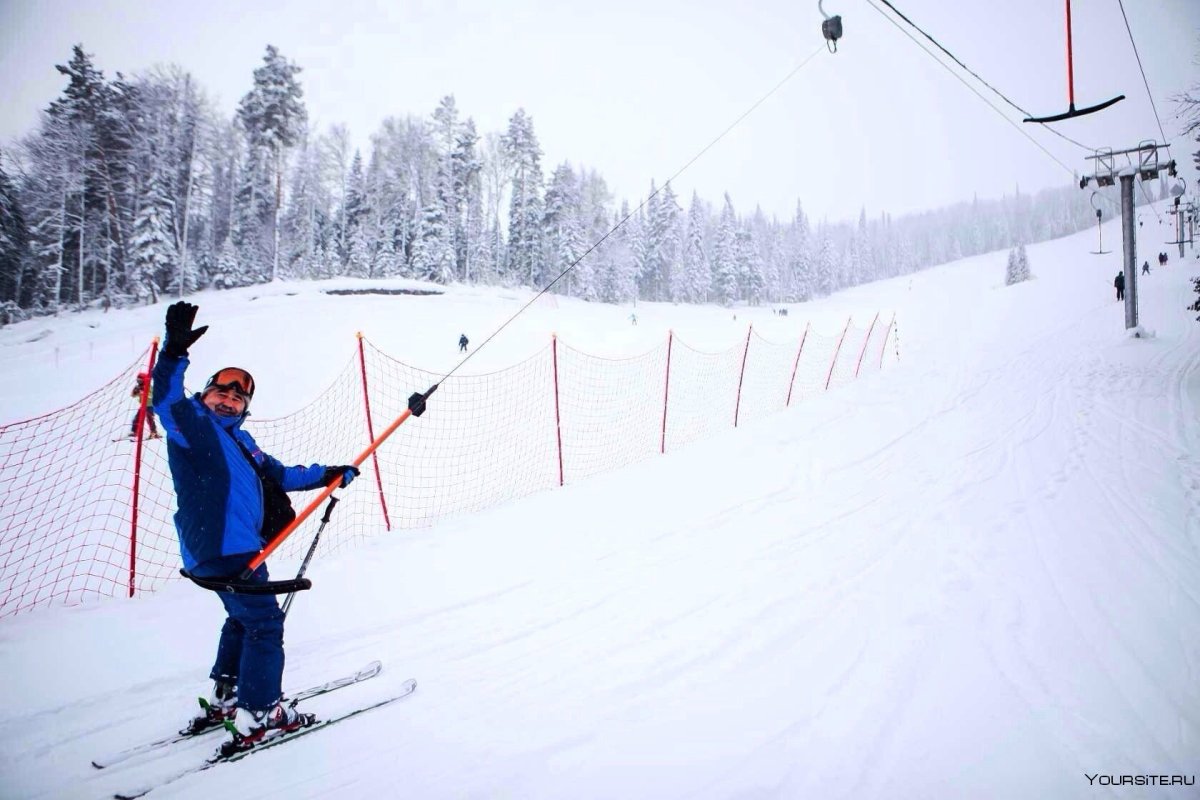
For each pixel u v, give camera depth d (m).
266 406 12.52
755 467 7.21
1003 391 10.88
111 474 8.26
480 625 3.56
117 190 40.88
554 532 5.28
